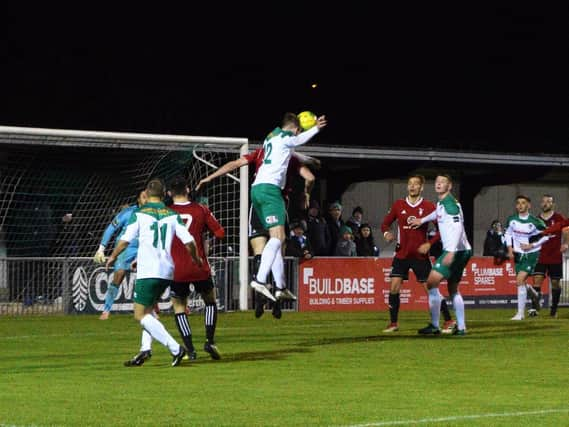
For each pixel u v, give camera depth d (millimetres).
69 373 21922
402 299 46156
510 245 39594
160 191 22953
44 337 30531
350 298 45500
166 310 41188
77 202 45188
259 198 25750
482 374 22000
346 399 18359
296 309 44344
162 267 22656
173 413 16812
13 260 40625
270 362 24047
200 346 27969
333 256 46062
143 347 23281
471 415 16719
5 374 21781
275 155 25703
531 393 19281
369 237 47469
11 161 44094
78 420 16141
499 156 50562
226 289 43188
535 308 41438
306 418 16375
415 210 32438
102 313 40094
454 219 30562
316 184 51344
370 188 53125
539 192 57219
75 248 45281
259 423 15922
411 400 18297
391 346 27875
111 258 22641
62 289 40969
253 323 36625
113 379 20938
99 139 40656
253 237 26422
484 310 46594
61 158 44875
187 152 45250
